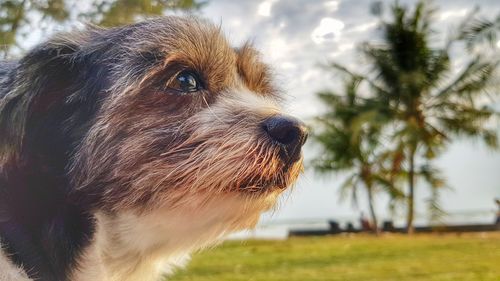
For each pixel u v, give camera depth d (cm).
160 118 24
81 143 23
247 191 23
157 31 26
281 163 24
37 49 24
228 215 24
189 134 24
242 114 24
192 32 26
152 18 27
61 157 23
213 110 24
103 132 23
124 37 26
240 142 23
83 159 23
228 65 26
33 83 23
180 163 23
